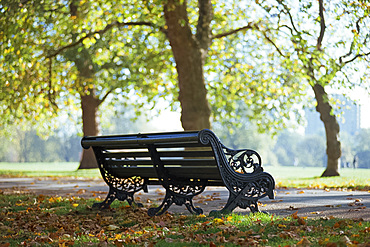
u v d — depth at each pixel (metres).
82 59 25.80
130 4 18.41
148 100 24.64
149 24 18.66
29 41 17.64
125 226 6.25
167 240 4.97
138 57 24.31
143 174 7.39
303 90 23.19
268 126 25.91
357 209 7.03
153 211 6.77
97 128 29.84
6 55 16.25
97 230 5.99
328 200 8.84
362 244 4.18
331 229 5.07
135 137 6.75
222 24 21.77
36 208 8.18
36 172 27.73
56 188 13.35
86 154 30.12
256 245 4.49
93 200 9.16
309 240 4.57
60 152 102.00
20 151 90.44
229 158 6.36
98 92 29.92
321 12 15.84
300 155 110.81
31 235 5.81
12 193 11.23
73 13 19.05
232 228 5.29
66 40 20.09
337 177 21.05
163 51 22.73
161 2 15.64
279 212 7.00
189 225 5.83
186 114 16.58
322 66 16.94
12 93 19.00
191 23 21.30
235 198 6.41
